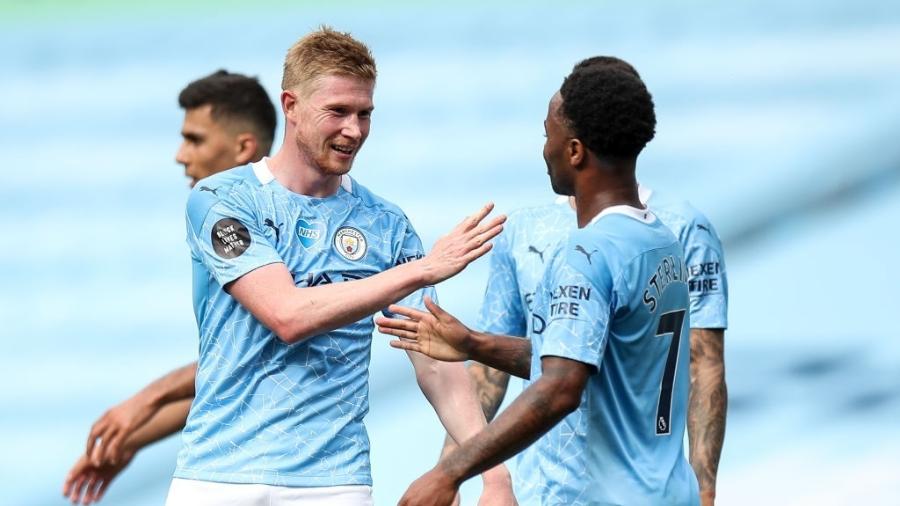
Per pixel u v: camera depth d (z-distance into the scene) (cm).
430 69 3127
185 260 3120
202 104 1848
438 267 1271
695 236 1559
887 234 2898
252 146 1862
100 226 3155
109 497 2809
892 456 2494
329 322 1273
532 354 1270
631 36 3130
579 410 1218
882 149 2992
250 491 1307
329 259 1351
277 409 1321
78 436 2948
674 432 1245
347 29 3206
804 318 2803
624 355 1208
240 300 1307
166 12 3341
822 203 2939
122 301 3073
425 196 3012
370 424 2694
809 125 3028
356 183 1411
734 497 2428
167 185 3195
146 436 1838
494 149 3027
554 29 3150
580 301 1170
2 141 3241
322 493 1322
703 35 3111
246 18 3328
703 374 1548
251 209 1339
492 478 1395
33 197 3195
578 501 1212
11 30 3334
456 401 1410
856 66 3050
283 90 1357
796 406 2606
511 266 1543
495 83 3092
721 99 3077
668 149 3061
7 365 3019
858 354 2731
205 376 1348
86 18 3347
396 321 1313
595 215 1230
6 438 2939
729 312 2830
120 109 3269
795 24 3108
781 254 2912
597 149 1216
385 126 3073
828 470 2470
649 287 1203
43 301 3088
